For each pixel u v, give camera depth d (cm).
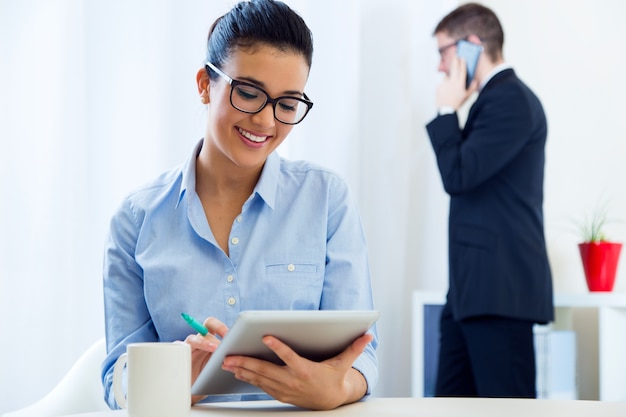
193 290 142
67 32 252
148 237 144
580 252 279
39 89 250
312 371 108
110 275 145
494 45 270
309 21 289
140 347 100
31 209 248
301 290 143
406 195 306
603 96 303
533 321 250
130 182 261
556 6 310
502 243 253
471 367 270
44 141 250
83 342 253
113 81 259
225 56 133
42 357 247
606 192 300
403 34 307
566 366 278
